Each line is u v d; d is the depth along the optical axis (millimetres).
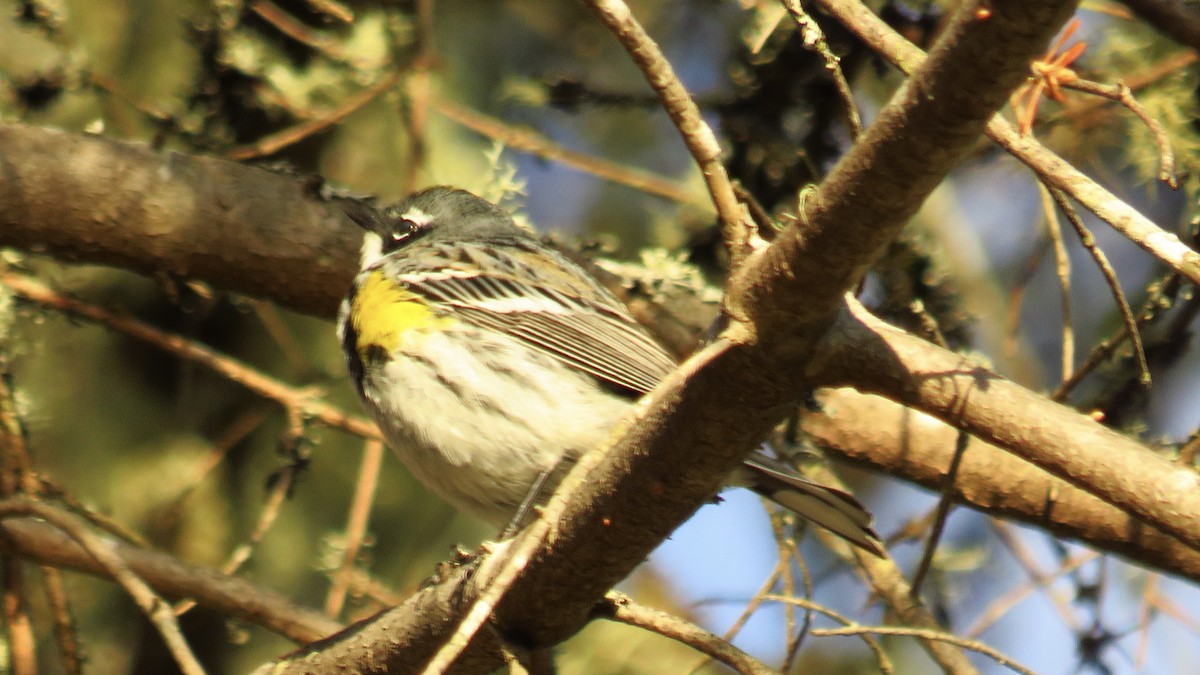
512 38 13492
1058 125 10953
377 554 12156
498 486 9461
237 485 12180
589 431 9398
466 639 5824
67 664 9750
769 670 7039
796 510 9133
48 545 9828
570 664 11805
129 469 11812
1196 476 7031
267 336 12453
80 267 11805
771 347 6027
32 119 11156
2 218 10266
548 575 7023
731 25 13492
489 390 9414
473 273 9781
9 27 12359
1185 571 9914
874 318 6891
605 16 5914
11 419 10125
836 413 10805
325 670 7926
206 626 11992
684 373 5953
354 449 12344
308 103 11227
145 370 12164
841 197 5539
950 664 9383
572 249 11297
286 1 11750
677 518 6699
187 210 10523
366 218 10906
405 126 11516
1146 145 10336
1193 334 9852
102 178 10398
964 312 10922
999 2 4824
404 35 11297
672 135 14141
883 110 5379
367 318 9703
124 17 12039
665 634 7297
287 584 11984
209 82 10828
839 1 6965
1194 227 9703
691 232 11836
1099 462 7094
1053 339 14125
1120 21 10789
